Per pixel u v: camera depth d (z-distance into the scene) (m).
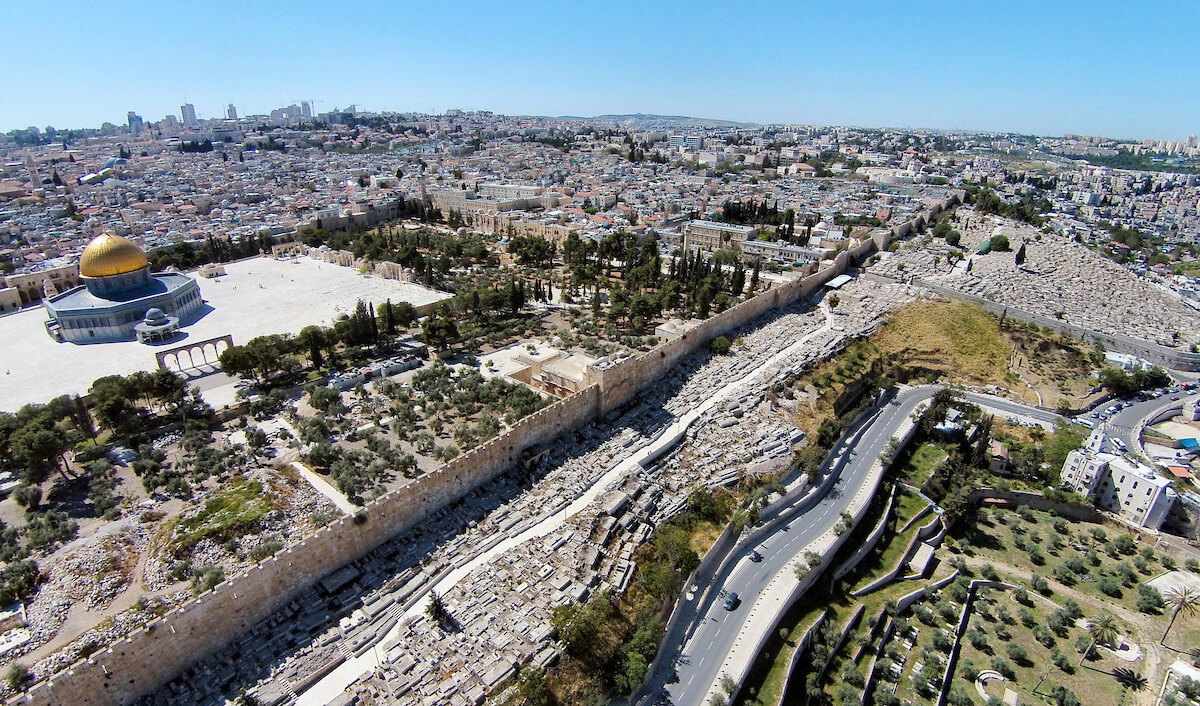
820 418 172.25
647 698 95.94
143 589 101.62
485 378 187.00
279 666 89.00
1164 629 126.00
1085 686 113.62
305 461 139.88
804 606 123.19
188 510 120.75
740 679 100.94
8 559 107.00
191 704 83.56
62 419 151.12
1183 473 167.62
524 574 105.69
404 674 87.25
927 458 176.88
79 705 78.31
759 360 197.38
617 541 115.19
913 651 121.19
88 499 125.81
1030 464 173.00
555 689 88.44
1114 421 195.38
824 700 108.19
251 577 93.94
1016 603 133.25
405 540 114.50
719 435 154.62
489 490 130.00
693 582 117.06
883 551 144.88
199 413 159.75
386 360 199.75
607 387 160.12
